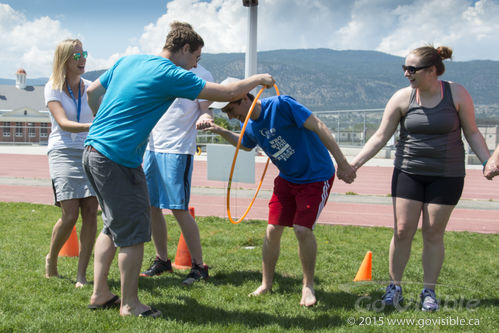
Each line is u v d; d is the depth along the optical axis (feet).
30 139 236.84
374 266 16.39
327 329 10.55
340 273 15.49
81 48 12.83
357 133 103.09
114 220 10.55
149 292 12.87
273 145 11.97
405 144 12.24
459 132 11.96
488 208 35.65
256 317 11.22
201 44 11.63
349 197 39.70
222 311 11.59
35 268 14.89
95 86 11.43
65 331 9.99
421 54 11.51
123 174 10.36
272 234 12.82
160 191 14.44
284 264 16.28
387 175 61.16
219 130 13.41
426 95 11.87
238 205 33.42
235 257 17.38
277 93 12.14
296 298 12.76
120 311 10.92
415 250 19.36
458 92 11.77
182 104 14.37
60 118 12.37
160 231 15.02
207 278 14.48
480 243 21.49
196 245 14.44
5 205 28.66
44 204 29.68
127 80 10.42
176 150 14.26
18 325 10.20
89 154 10.41
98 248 11.37
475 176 62.75
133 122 10.27
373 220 28.91
